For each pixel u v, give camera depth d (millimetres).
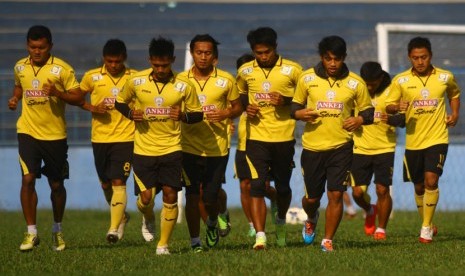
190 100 34531
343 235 47875
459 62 85062
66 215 72312
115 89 41750
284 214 39438
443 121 41062
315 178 36750
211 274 28453
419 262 31594
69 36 101062
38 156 37938
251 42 37219
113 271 30125
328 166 36219
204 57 36188
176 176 34719
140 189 35000
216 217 38031
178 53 96938
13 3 105938
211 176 36750
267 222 60969
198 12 107688
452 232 49656
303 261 31094
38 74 37594
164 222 35094
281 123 37562
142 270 30078
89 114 88000
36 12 105375
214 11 107812
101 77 41875
